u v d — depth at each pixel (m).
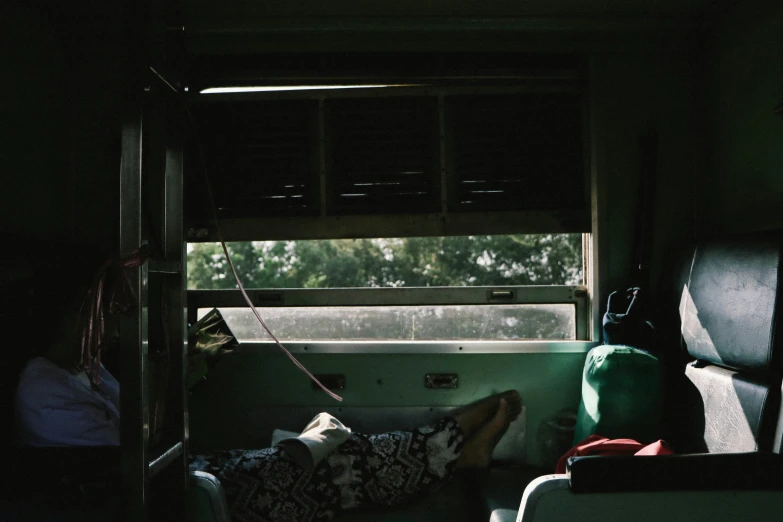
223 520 2.22
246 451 2.80
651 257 3.26
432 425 3.05
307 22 3.18
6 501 1.94
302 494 2.68
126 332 1.86
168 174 2.25
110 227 3.27
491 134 3.38
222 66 3.34
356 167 3.39
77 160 3.28
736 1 2.94
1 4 2.74
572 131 3.37
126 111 1.86
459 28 3.20
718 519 2.05
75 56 3.29
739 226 2.91
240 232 3.41
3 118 2.74
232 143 3.40
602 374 2.80
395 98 3.38
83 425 2.29
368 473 2.81
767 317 2.26
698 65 3.27
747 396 2.29
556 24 3.18
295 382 3.30
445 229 3.38
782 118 2.60
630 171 3.30
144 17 1.90
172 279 2.25
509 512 2.43
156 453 2.05
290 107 3.40
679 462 2.05
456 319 3.36
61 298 2.69
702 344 2.66
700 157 3.25
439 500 2.92
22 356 2.46
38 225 3.01
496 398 3.24
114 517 1.88
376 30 3.22
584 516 2.07
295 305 3.38
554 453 3.21
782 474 2.05
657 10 3.11
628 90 3.31
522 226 3.37
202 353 2.94
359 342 3.30
